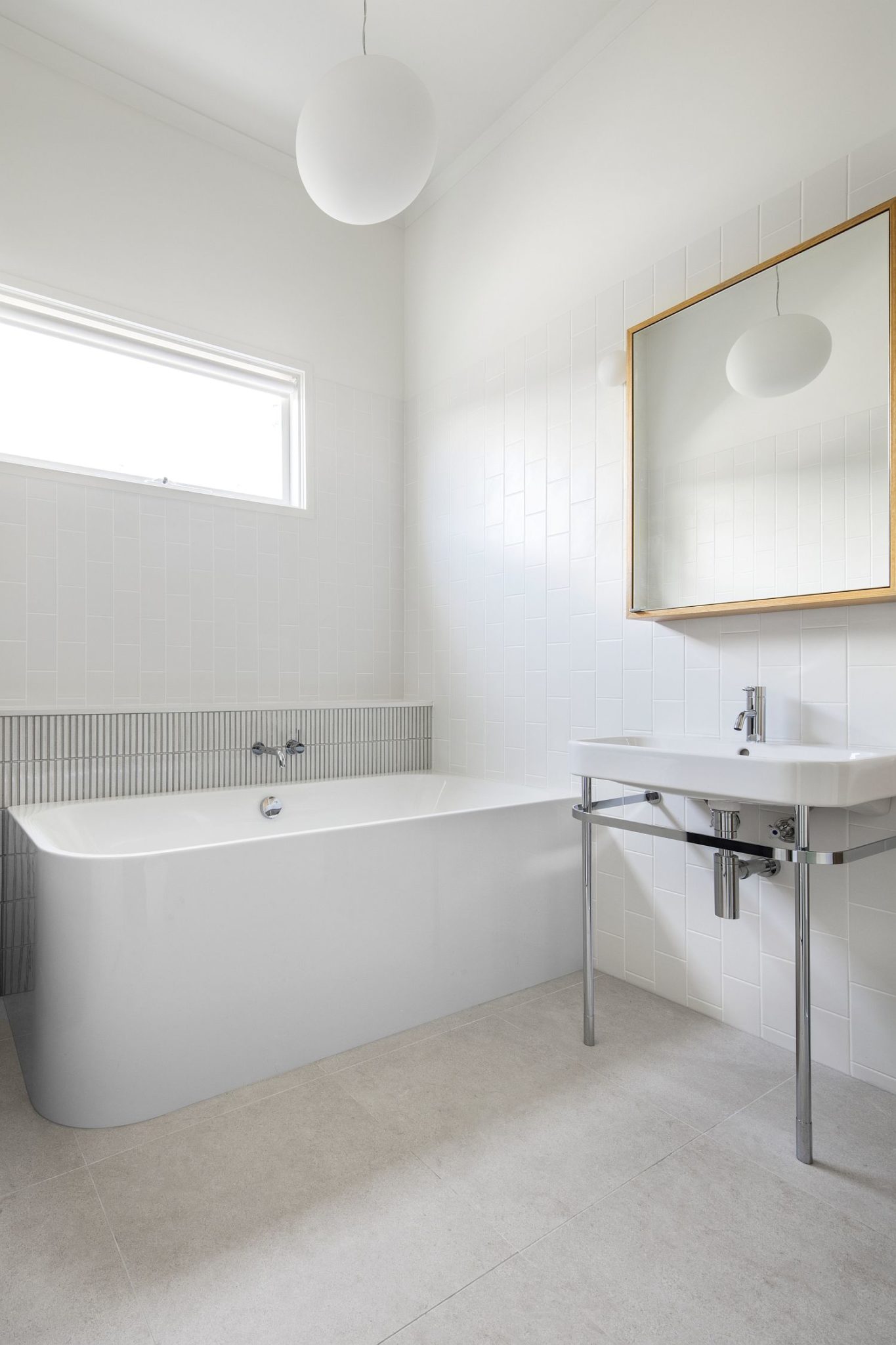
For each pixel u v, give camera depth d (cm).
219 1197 134
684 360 211
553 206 264
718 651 208
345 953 189
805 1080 143
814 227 185
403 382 344
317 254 318
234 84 269
